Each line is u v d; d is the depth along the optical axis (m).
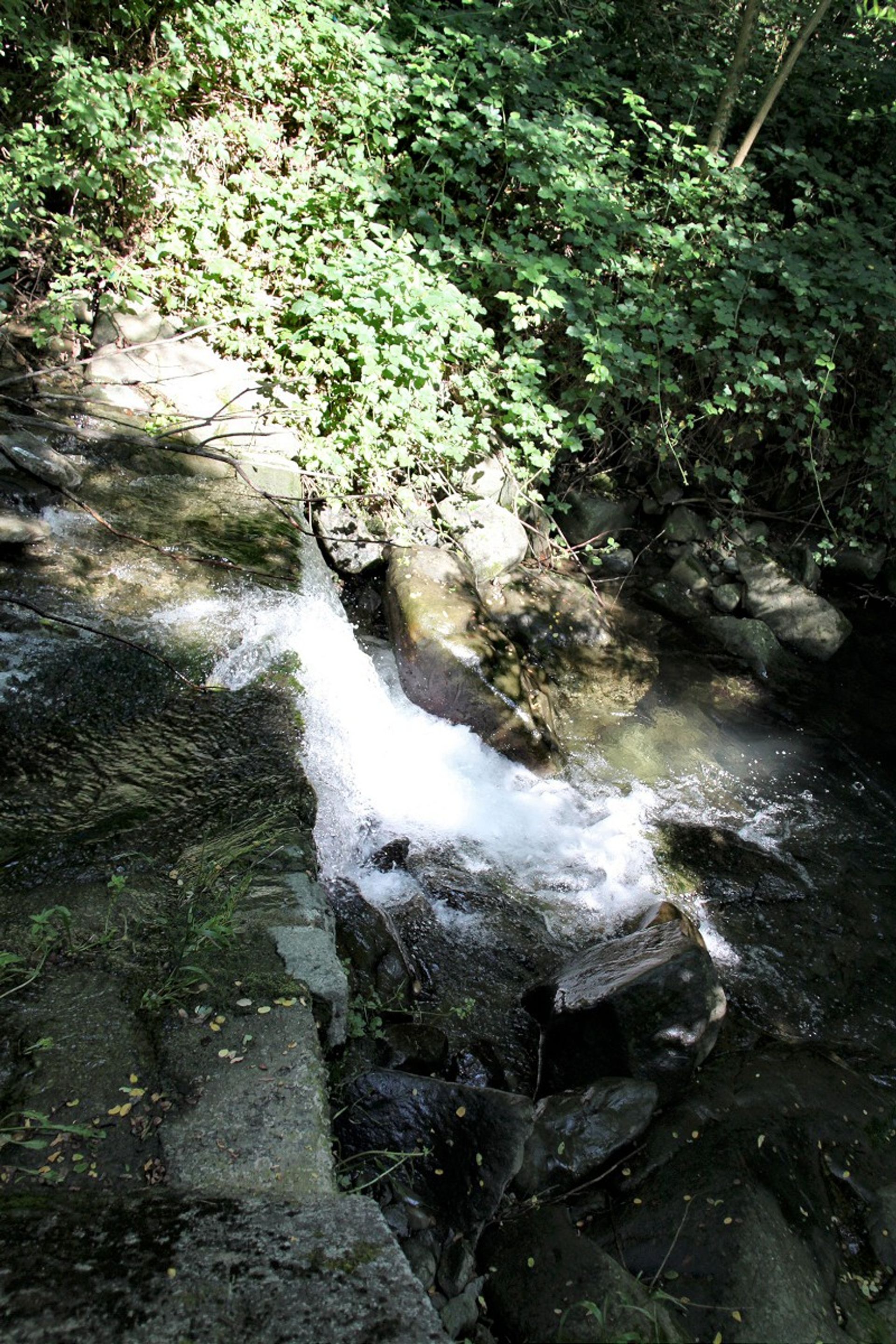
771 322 7.11
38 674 3.71
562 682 5.78
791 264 6.65
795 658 6.80
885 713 6.40
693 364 7.11
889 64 9.03
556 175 6.43
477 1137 2.81
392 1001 3.42
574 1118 2.99
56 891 2.81
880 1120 3.36
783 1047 3.65
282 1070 2.33
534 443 6.68
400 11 7.11
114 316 5.59
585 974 3.56
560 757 5.16
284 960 2.67
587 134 7.09
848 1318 2.68
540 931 4.13
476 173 6.89
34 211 5.57
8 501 4.38
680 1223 2.77
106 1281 1.76
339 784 4.07
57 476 4.60
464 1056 3.36
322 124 6.48
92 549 4.41
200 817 3.26
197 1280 1.79
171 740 3.62
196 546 4.62
